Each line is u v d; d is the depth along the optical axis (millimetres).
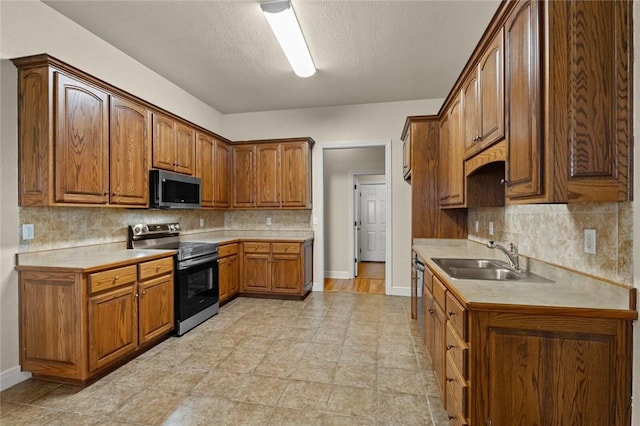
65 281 2033
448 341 1675
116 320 2256
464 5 2324
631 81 1125
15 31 2105
